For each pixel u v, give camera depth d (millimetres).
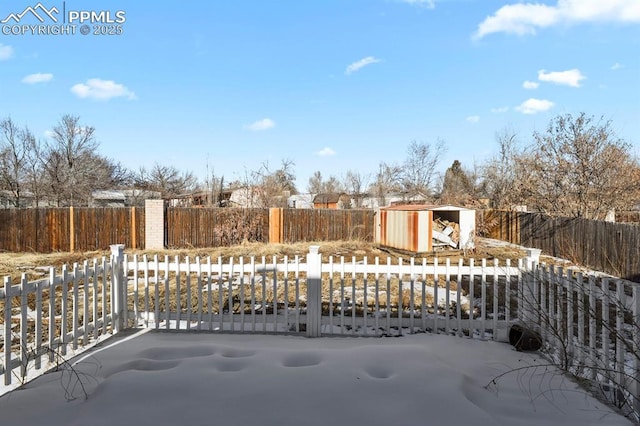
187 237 16328
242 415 2602
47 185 27891
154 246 15781
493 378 3506
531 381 3482
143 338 4656
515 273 4906
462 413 2643
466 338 4785
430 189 35219
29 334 5234
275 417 2580
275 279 5031
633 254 9867
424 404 2748
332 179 50562
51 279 3840
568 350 3916
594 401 3102
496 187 26078
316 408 2695
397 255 13656
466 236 14609
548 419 2752
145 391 2916
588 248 11750
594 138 13109
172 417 2568
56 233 15391
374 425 2498
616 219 13859
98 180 31062
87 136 30531
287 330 5043
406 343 4375
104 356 3863
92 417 2568
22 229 15297
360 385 3049
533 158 15594
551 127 14078
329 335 4859
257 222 17250
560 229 13398
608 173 12898
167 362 3580
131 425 2475
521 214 16438
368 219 17953
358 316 5809
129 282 8359
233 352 3924
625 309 3283
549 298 4328
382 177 37469
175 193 34250
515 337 4523
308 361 3674
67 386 3150
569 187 13750
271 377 3195
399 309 4984
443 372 3291
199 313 5027
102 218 15672
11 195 27922
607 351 3396
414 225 13883
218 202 24391
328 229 17859
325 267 5000
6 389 3178
